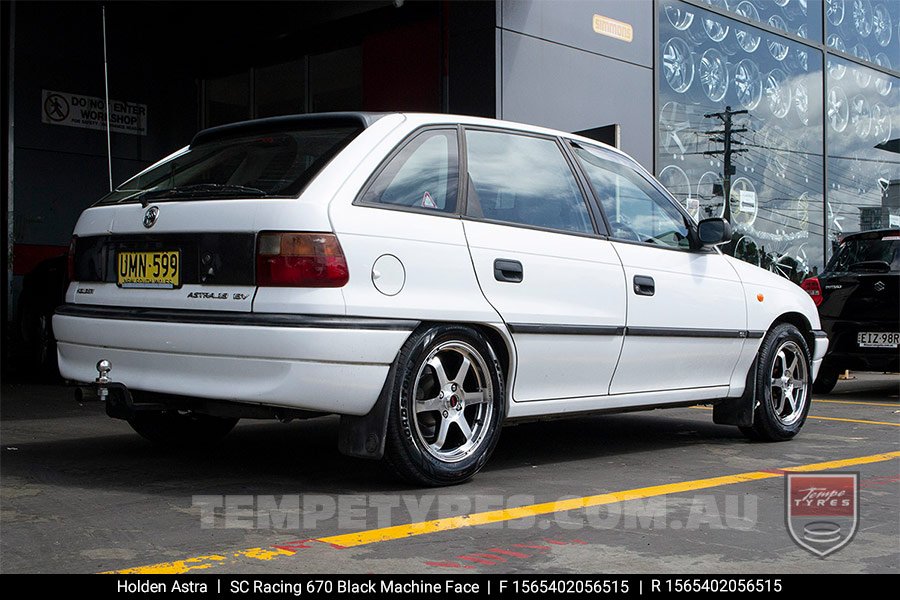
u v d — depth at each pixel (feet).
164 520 11.41
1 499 12.48
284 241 12.21
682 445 18.43
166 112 41.93
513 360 14.19
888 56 51.57
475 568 9.66
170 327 12.82
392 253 12.75
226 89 41.96
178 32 42.01
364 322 12.29
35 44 38.11
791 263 44.75
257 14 39.14
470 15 31.86
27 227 37.99
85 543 10.39
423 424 13.48
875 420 23.29
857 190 49.03
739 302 18.12
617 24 35.65
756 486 14.24
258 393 12.13
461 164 14.24
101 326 13.71
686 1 39.19
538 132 15.75
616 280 15.71
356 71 36.09
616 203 16.56
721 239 17.40
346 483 13.69
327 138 13.65
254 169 13.61
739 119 41.93
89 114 39.68
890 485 14.51
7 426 19.60
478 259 13.75
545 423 21.57
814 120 46.39
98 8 39.73
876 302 29.63
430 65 33.22
